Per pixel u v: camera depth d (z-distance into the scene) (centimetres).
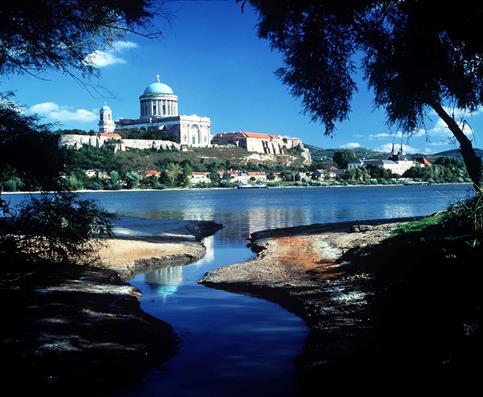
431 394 666
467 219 1606
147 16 1065
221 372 873
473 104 1311
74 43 1115
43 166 1421
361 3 1251
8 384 760
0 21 988
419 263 1316
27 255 1530
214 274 1855
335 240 2498
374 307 1177
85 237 1758
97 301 1288
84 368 840
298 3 1323
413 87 1284
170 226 3769
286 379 835
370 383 753
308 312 1251
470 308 855
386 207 6881
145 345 985
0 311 1098
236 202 9425
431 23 1066
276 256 2178
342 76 1510
